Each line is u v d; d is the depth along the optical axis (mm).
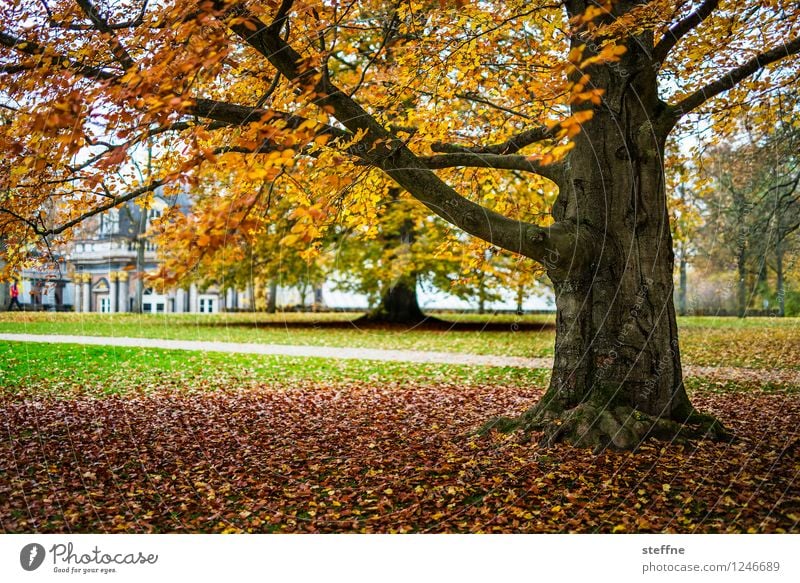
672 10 5527
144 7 6168
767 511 4316
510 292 19984
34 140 5207
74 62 5715
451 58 7027
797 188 13500
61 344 13844
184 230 3689
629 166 6031
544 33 7516
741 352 14477
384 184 7836
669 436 5746
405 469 5516
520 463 5398
